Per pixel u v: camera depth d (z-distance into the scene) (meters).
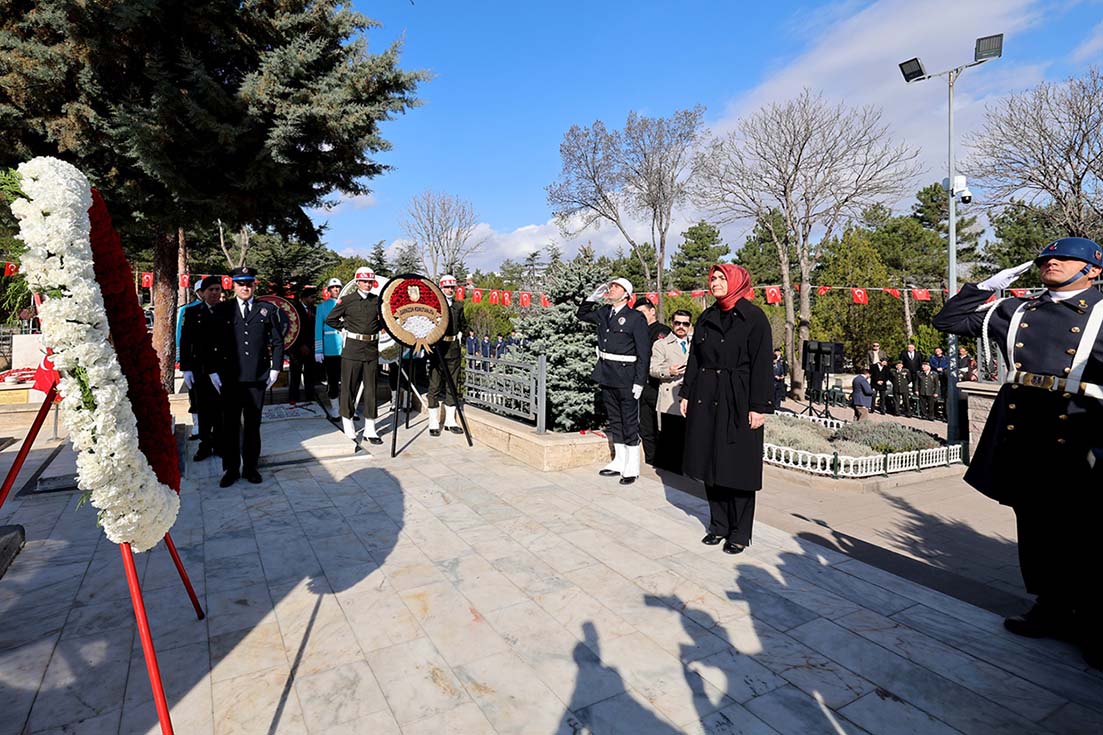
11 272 1.89
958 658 2.87
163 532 2.19
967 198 10.33
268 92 9.47
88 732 2.26
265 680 2.61
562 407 7.20
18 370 10.07
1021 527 3.08
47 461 6.48
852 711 2.46
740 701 2.52
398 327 6.80
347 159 11.33
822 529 4.94
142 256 19.42
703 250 51.47
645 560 4.02
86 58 8.84
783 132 22.61
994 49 9.83
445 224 47.84
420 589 3.52
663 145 30.89
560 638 3.00
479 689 2.57
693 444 4.18
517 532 4.49
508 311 29.14
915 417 16.92
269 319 5.76
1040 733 2.33
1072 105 18.23
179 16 9.12
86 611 3.21
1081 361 2.79
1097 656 2.78
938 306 32.31
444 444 7.53
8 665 2.69
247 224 12.11
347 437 7.07
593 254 7.89
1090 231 18.83
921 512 6.09
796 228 23.84
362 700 2.48
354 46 11.06
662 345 6.88
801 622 3.21
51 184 1.84
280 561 3.90
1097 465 2.54
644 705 2.48
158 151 8.80
